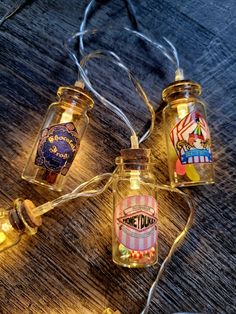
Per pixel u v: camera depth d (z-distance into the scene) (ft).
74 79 0.41
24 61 0.41
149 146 0.40
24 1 0.41
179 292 0.38
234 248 0.39
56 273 0.38
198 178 0.37
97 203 0.39
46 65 0.41
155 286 0.38
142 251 0.35
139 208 0.35
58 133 0.36
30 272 0.38
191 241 0.39
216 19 0.42
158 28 0.42
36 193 0.39
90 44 0.41
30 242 0.38
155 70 0.41
